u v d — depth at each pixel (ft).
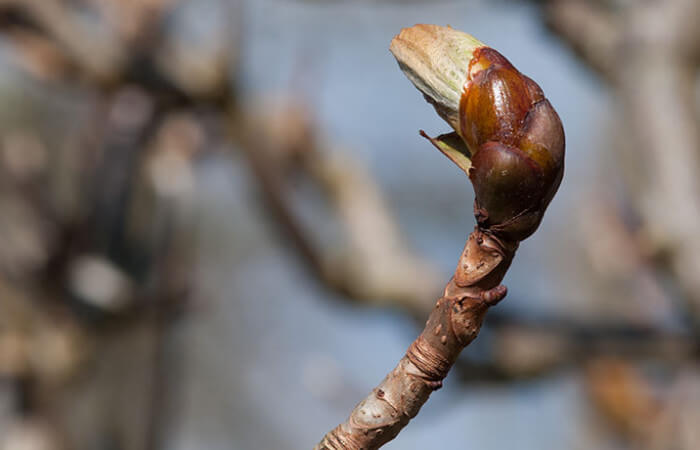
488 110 0.99
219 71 2.05
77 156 2.27
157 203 2.24
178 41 2.08
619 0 2.10
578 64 2.16
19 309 2.22
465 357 2.13
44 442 2.24
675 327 2.15
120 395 2.31
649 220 2.01
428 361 1.02
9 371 2.22
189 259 2.32
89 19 2.05
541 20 2.15
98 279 2.20
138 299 2.23
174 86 2.02
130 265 2.23
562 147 0.99
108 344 2.27
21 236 2.19
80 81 1.99
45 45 1.97
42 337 2.23
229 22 2.05
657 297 2.35
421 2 2.31
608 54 2.08
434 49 1.00
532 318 2.16
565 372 2.13
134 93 2.16
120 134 2.19
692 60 2.07
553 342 2.14
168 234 2.26
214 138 2.26
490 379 2.14
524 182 0.98
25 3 1.89
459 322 1.01
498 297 1.00
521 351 2.13
